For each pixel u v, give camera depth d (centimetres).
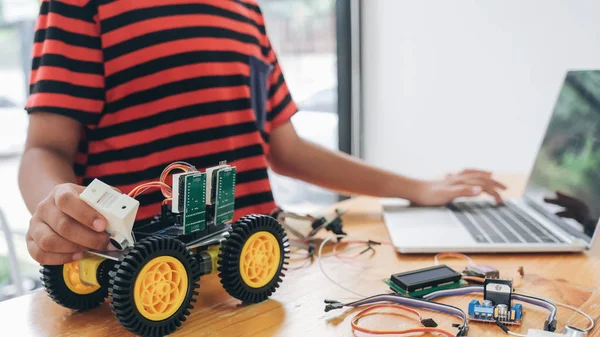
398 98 200
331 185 101
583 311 56
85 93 79
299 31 205
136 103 86
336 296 60
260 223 58
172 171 85
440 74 187
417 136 197
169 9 88
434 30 186
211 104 91
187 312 53
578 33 154
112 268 51
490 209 97
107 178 86
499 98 174
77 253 54
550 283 64
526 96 168
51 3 79
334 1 207
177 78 88
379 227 89
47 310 58
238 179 96
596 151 79
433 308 55
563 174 89
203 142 91
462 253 76
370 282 65
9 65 159
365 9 204
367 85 209
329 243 80
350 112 214
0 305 59
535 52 163
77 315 57
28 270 140
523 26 165
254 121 97
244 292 57
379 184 99
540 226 85
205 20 91
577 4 153
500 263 72
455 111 185
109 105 84
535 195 99
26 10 156
